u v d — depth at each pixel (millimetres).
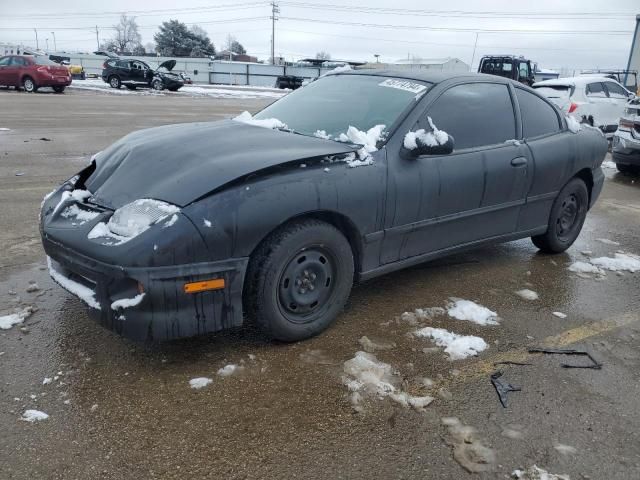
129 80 31078
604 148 5422
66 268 3062
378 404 2863
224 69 53000
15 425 2586
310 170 3223
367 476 2393
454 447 2588
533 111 4770
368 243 3566
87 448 2473
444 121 3979
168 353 3236
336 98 4219
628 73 25391
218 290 2945
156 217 2828
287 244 3127
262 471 2393
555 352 3484
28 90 24500
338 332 3582
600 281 4754
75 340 3326
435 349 3422
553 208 5055
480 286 4488
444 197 3910
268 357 3242
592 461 2545
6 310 3646
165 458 2439
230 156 3191
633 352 3547
